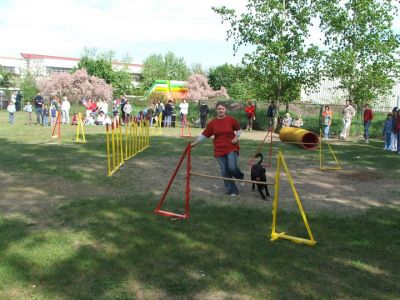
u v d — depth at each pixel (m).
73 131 20.52
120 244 5.33
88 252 5.03
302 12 24.38
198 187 8.82
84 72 44.12
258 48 25.30
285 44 25.02
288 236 5.71
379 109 25.58
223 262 4.86
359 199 8.18
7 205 7.12
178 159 12.52
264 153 14.53
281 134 17.97
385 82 23.84
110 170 10.23
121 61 71.50
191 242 5.47
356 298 4.11
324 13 24.20
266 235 5.83
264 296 4.11
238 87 47.53
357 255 5.20
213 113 29.86
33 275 4.41
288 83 25.41
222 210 6.99
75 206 7.06
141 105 41.69
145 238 5.57
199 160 12.43
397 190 9.05
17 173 9.77
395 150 16.47
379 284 4.42
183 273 4.55
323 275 4.61
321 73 25.25
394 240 5.74
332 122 23.97
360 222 6.55
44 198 7.62
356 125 23.62
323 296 4.13
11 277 4.34
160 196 7.92
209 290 4.20
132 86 59.03
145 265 4.73
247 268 4.71
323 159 13.49
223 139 7.96
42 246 5.20
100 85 43.56
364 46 23.80
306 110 26.30
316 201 7.93
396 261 5.05
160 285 4.27
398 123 15.62
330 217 6.76
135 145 13.60
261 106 27.55
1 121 26.23
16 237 5.49
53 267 4.60
